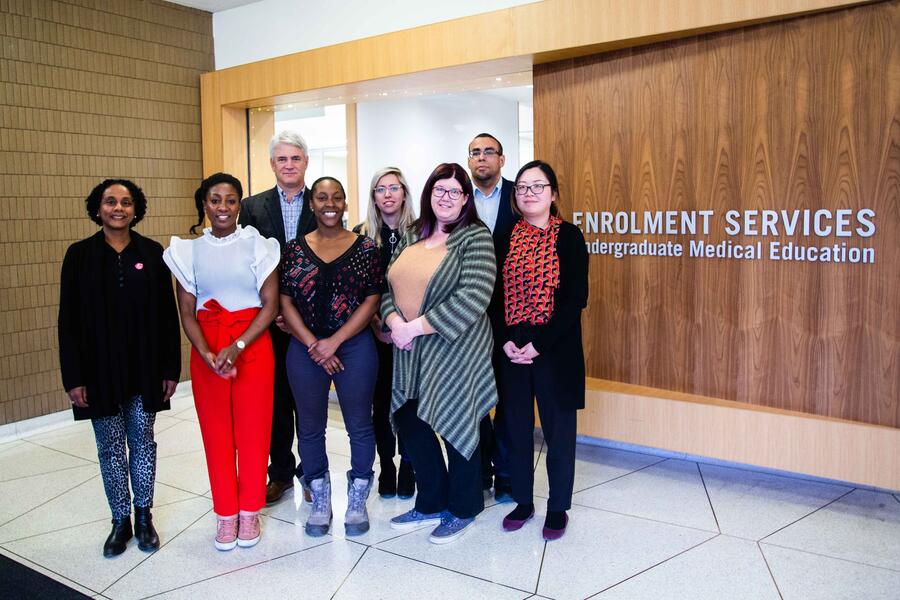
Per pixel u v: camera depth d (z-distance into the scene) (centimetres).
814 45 304
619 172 368
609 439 369
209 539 289
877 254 296
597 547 275
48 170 441
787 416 317
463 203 276
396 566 263
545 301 271
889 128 289
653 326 365
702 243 344
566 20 354
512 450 290
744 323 335
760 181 324
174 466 376
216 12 530
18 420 434
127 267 266
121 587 250
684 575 252
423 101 759
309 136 778
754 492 331
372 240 290
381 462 328
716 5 315
